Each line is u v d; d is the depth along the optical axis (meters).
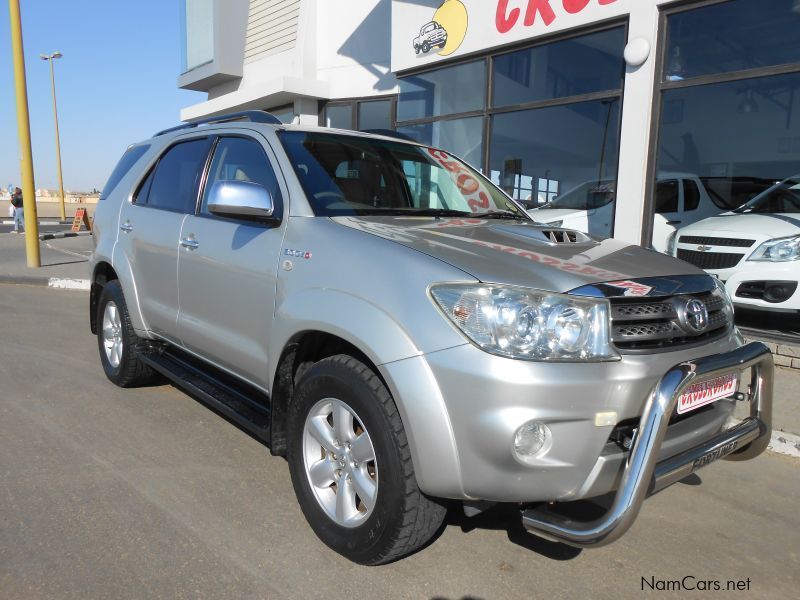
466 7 8.52
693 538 3.02
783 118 6.02
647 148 6.72
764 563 2.82
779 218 5.90
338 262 2.66
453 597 2.46
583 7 7.10
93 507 3.04
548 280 2.29
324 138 3.58
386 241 2.62
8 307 8.48
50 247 17.02
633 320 2.31
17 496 3.12
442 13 8.90
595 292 2.26
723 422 2.70
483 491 2.22
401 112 10.08
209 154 3.91
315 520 2.76
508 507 3.23
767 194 6.22
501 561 2.73
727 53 6.17
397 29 9.70
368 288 2.48
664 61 6.56
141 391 4.86
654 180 6.73
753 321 5.94
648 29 6.54
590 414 2.16
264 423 3.19
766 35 5.91
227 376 3.86
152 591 2.42
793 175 6.04
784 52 5.84
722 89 6.34
